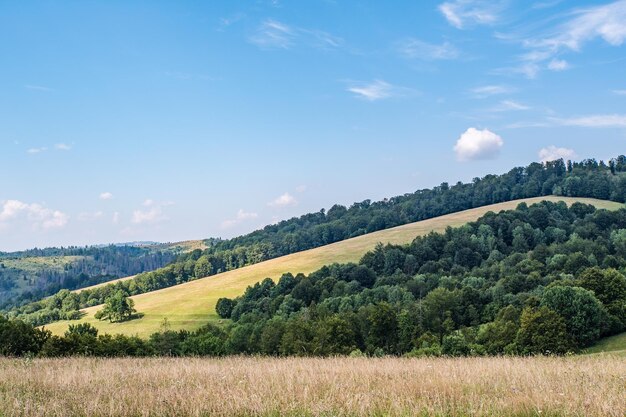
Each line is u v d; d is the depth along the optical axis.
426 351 63.19
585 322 62.69
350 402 9.67
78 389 12.45
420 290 105.62
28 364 20.48
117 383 13.72
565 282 79.00
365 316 82.06
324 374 14.38
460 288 103.94
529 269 103.50
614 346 61.31
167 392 11.27
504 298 86.50
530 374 14.19
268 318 103.81
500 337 65.00
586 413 8.84
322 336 69.62
